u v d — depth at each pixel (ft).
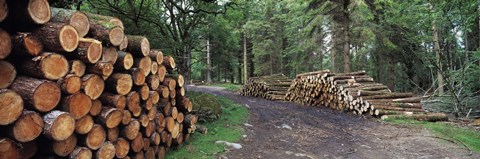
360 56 60.34
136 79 13.29
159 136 15.37
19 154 8.25
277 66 96.02
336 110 36.76
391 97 33.94
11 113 7.72
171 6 36.55
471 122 29.48
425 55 38.78
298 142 21.07
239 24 87.86
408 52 54.13
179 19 37.50
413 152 19.24
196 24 39.73
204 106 26.23
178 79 17.78
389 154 18.80
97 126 10.87
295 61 78.64
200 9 37.09
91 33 11.60
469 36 44.91
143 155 14.15
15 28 9.16
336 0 48.91
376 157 18.20
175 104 18.07
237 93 68.18
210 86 92.12
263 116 29.78
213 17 41.57
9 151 7.94
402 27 48.49
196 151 17.26
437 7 31.96
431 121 29.78
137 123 13.19
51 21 10.05
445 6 31.22
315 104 41.70
